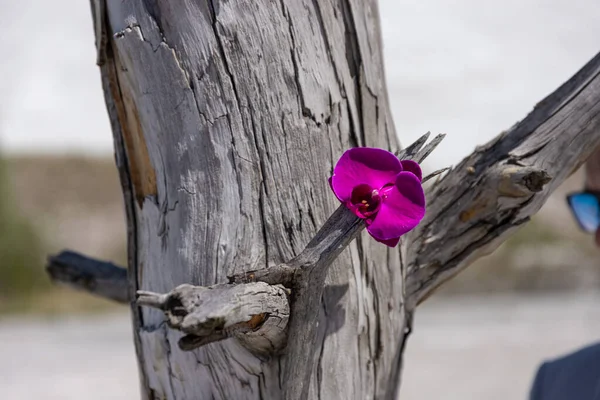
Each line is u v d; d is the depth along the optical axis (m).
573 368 2.31
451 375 6.72
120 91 1.98
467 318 9.57
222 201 1.90
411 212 1.81
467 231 2.00
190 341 1.74
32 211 15.69
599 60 1.98
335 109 1.94
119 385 6.90
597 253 12.09
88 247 14.79
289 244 1.90
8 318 11.39
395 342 2.01
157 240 1.96
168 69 1.91
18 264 13.12
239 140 1.90
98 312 11.78
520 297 11.29
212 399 1.93
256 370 1.89
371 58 1.99
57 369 7.56
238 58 1.90
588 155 2.00
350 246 1.94
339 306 1.93
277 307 1.82
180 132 1.92
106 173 17.70
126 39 1.92
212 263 1.90
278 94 1.91
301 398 1.89
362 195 1.83
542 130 1.97
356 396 1.95
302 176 1.91
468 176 1.99
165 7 1.91
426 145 1.86
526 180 1.94
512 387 6.38
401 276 2.00
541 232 12.39
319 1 1.93
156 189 1.96
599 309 10.05
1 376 7.28
